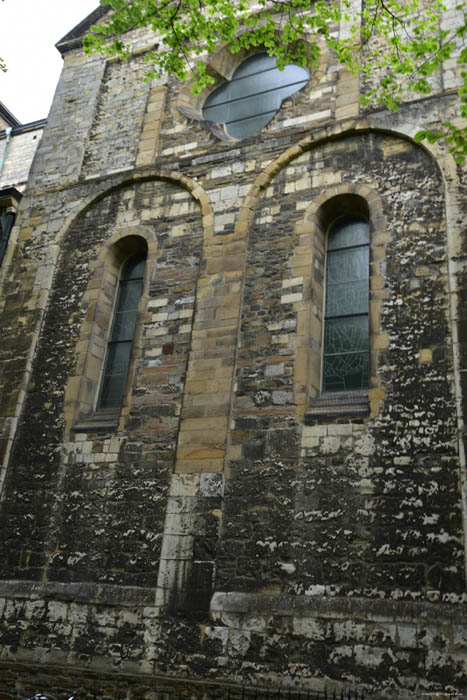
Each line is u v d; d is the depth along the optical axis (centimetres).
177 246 1081
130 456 956
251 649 775
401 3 1114
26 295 1173
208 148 1143
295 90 1202
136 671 821
